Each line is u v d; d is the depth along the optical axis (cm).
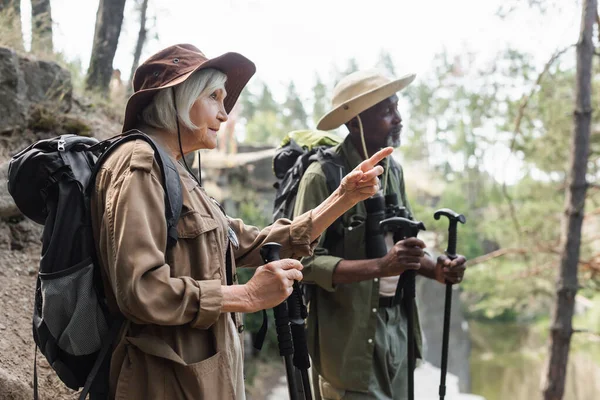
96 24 531
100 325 158
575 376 1817
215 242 164
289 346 186
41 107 384
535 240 834
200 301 148
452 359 1673
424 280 1541
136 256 144
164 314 145
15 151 358
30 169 163
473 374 2133
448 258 274
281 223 208
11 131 361
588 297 1198
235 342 173
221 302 151
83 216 158
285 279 158
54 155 162
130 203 148
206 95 173
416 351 290
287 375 185
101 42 527
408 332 262
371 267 256
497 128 920
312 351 281
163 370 154
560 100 866
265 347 932
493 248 2644
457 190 3603
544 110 866
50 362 164
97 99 497
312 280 264
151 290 144
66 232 157
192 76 170
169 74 170
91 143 175
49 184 162
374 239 271
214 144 179
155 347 152
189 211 161
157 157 157
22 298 296
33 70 390
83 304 154
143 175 152
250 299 155
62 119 394
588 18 647
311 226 200
